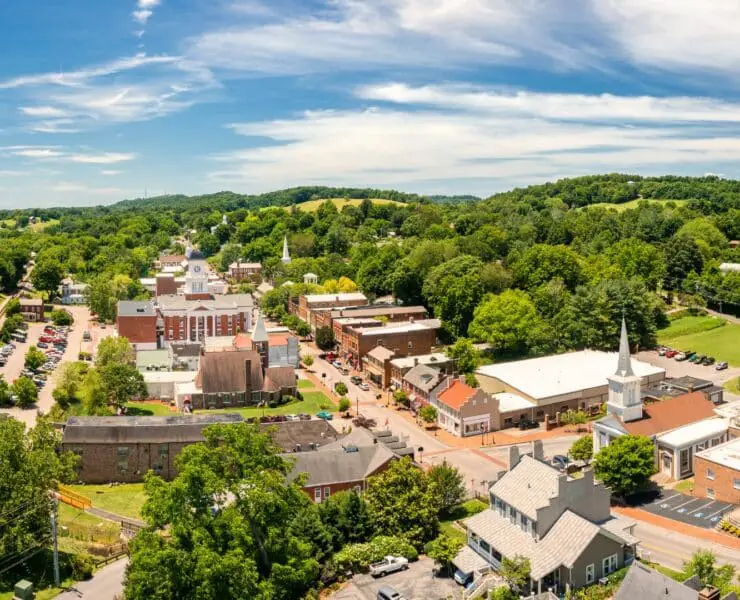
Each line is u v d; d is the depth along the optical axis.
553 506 81.88
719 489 103.75
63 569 89.31
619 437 108.06
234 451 80.31
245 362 163.12
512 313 185.75
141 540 74.25
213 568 69.06
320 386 176.50
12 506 87.75
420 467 112.00
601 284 199.62
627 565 81.69
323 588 82.44
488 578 80.25
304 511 88.88
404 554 88.31
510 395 150.38
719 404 146.38
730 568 72.31
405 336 191.50
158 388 168.12
